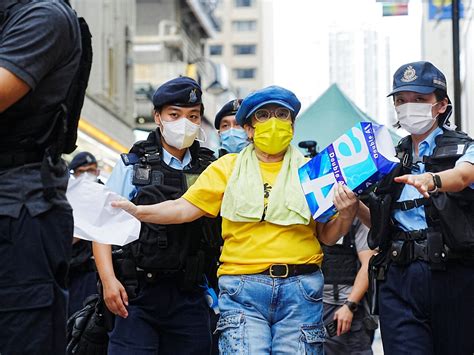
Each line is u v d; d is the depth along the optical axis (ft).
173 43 148.36
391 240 15.46
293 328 14.75
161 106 17.38
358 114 35.42
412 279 15.14
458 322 15.12
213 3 175.52
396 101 15.78
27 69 10.37
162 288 16.87
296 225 14.88
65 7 10.98
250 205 14.79
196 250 16.97
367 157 14.48
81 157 25.32
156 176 17.24
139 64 142.20
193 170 17.57
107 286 16.83
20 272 10.53
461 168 14.37
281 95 15.06
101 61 96.17
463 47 89.04
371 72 414.41
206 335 17.20
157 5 153.99
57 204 10.84
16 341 10.52
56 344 10.92
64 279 11.14
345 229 14.84
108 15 99.96
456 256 14.88
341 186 14.49
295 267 14.78
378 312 15.75
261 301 14.76
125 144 107.45
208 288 17.58
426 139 15.66
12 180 10.62
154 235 16.67
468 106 84.79
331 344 20.68
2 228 10.48
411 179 13.80
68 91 11.14
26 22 10.52
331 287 20.76
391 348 15.35
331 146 14.74
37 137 10.77
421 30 104.22
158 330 17.11
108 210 13.12
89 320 18.44
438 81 15.52
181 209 15.44
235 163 15.37
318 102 35.94
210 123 153.17
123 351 16.87
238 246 14.99
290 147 15.44
